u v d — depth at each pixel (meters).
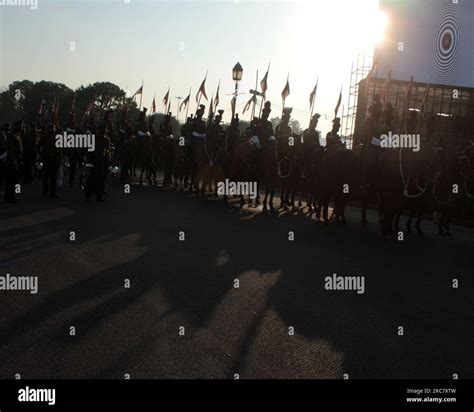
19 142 16.77
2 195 19.20
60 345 5.65
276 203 23.06
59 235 11.40
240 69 22.42
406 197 14.52
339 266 10.23
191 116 26.00
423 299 8.34
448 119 29.61
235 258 10.25
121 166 26.56
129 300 7.26
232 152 22.03
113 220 13.91
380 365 5.64
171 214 15.84
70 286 7.75
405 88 31.48
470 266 11.37
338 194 16.44
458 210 19.98
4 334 5.87
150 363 5.35
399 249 12.83
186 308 7.08
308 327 6.66
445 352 6.13
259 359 5.60
